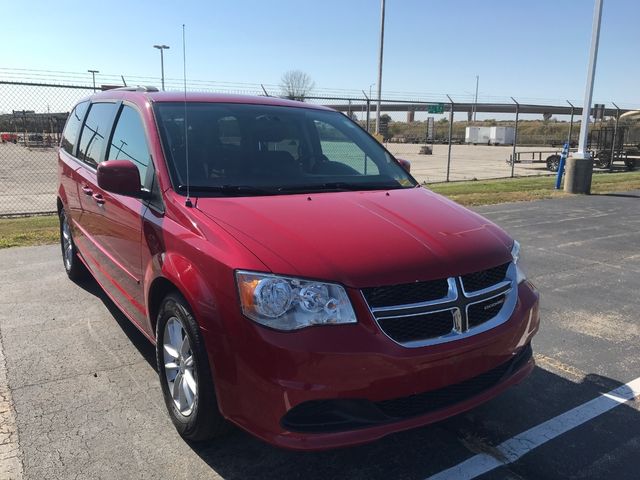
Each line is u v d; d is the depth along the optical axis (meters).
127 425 3.20
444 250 2.82
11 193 15.61
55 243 7.64
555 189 15.55
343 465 2.90
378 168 4.20
